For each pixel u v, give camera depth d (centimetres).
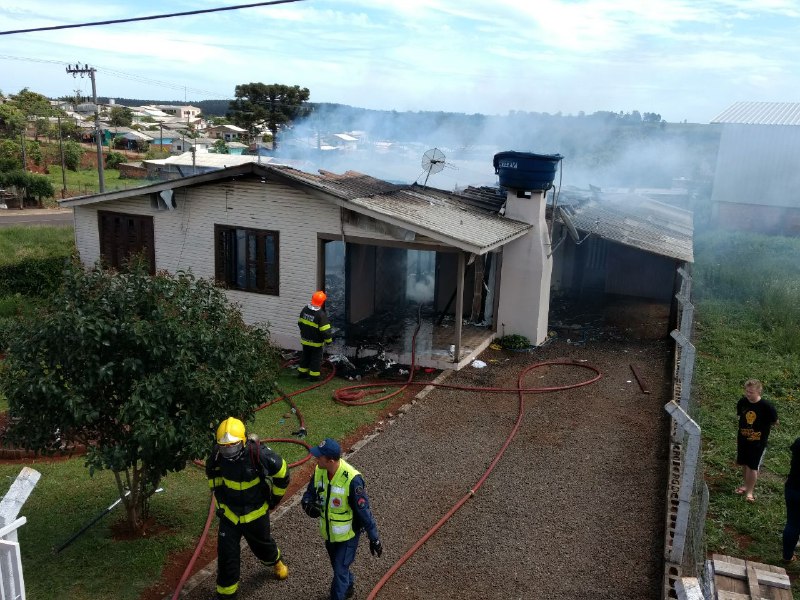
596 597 621
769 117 3189
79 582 629
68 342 608
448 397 1162
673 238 1897
